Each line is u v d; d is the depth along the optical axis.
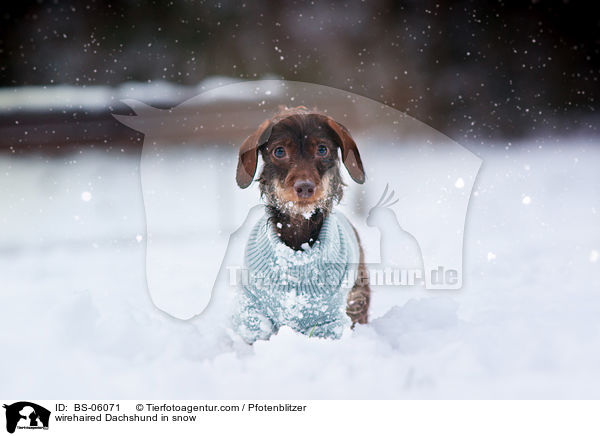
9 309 3.72
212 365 2.77
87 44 10.50
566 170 8.02
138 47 10.45
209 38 10.46
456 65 11.47
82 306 3.18
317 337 2.96
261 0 10.59
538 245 4.90
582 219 5.71
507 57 11.72
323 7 10.76
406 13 11.30
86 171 7.74
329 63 10.26
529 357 2.66
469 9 11.51
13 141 8.16
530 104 11.53
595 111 11.78
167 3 10.56
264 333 2.97
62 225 6.05
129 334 3.02
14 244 5.50
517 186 7.14
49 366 2.75
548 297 3.66
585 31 11.79
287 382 2.59
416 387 2.52
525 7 11.75
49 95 8.63
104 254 5.19
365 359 2.71
